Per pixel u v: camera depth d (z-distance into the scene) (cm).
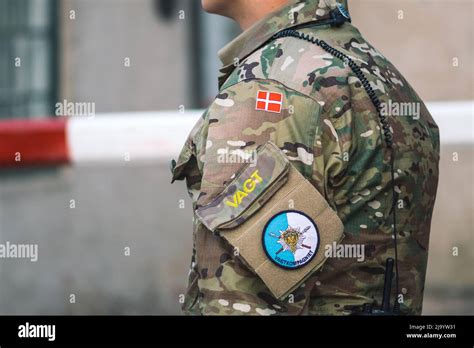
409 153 351
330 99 339
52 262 1327
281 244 321
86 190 1323
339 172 334
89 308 1322
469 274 1259
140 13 1335
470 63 1256
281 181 324
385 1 1259
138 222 1321
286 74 341
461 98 1258
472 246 1260
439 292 1261
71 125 890
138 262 1320
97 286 1321
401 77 371
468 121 807
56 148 889
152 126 873
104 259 1322
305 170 329
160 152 877
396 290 351
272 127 331
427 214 365
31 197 1327
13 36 1368
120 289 1320
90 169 1319
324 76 341
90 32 1346
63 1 1352
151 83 1336
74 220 1325
